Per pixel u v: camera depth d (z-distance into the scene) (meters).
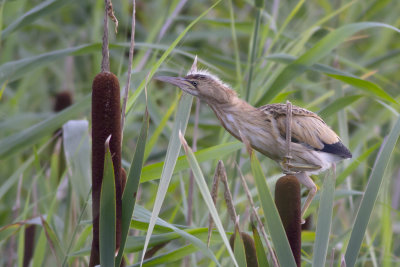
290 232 6.33
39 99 16.47
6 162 13.51
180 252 6.92
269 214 6.06
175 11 11.54
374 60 13.16
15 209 9.90
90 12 18.03
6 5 12.99
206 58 12.94
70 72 15.21
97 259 6.24
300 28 14.55
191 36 15.27
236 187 10.46
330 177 6.25
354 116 13.84
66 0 9.84
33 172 14.12
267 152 9.38
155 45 9.95
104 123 5.88
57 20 18.02
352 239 6.36
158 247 7.42
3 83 9.73
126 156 12.46
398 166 13.41
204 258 9.67
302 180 8.56
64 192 11.12
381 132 14.16
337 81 11.03
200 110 15.02
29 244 9.37
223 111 9.19
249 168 10.44
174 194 13.22
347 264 6.32
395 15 15.50
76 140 9.44
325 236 6.17
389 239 9.07
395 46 16.25
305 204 8.46
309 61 9.26
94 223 6.17
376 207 11.11
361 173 13.09
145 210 7.40
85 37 17.44
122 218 6.05
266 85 10.58
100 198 5.82
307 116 9.43
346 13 14.91
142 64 11.02
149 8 17.25
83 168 9.30
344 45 15.91
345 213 11.66
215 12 16.69
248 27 12.29
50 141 10.68
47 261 9.27
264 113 9.27
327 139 9.45
